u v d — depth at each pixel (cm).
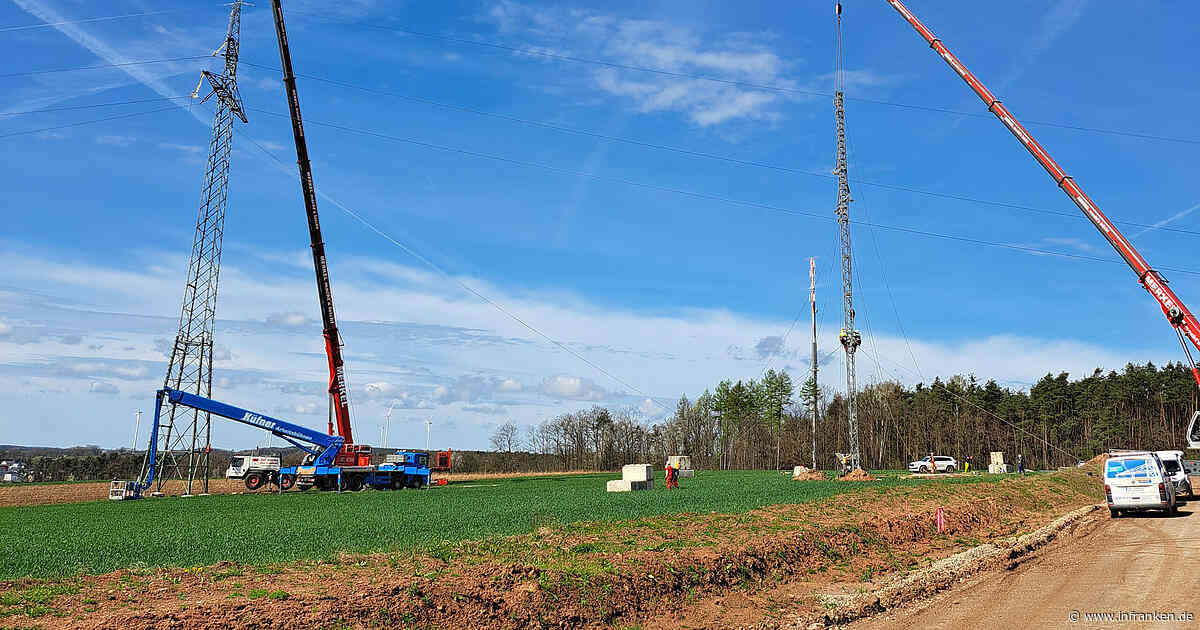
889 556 2542
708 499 4009
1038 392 14038
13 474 10831
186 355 5931
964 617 1623
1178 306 3031
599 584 1680
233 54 6119
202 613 1276
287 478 6212
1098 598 1734
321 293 6228
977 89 3759
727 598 1844
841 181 7581
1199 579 1905
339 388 6294
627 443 14862
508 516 3133
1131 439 12219
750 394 15100
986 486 4847
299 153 6131
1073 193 3403
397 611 1376
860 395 14362
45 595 1407
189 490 5766
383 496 5256
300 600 1362
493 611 1468
